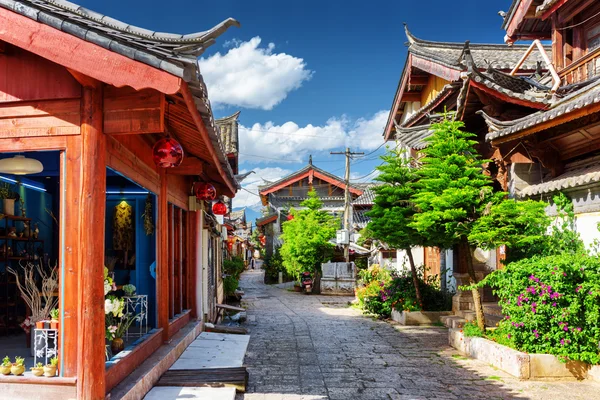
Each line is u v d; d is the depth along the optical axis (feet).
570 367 22.16
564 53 37.11
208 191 30.35
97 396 13.55
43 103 14.06
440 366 25.34
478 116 36.83
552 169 29.76
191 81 13.03
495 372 23.81
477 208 27.04
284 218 107.34
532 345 23.02
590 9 34.94
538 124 25.98
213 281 43.16
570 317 21.67
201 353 24.75
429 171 28.48
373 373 23.89
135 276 27.84
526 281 22.79
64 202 13.85
